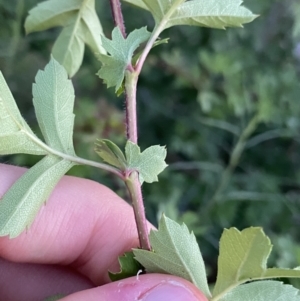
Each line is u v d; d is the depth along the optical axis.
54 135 0.08
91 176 0.19
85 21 0.11
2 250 0.11
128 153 0.08
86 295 0.08
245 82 0.21
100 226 0.12
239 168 0.22
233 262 0.07
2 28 0.21
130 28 0.23
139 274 0.09
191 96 0.23
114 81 0.08
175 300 0.08
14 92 0.22
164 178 0.20
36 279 0.12
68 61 0.11
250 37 0.22
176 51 0.22
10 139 0.08
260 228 0.07
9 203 0.08
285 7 0.22
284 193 0.22
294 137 0.22
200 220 0.19
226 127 0.21
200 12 0.08
